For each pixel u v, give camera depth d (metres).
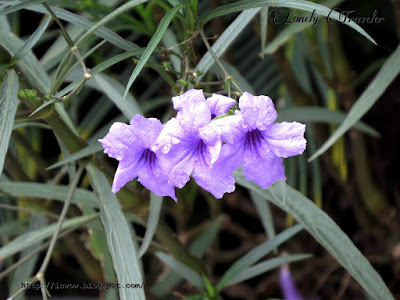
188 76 0.36
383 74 0.37
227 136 0.29
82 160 0.40
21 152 0.60
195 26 0.36
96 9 0.47
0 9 0.33
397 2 0.47
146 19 0.47
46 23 0.35
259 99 0.29
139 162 0.31
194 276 0.45
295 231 0.43
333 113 0.53
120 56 0.33
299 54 0.58
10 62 0.35
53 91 0.35
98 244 0.51
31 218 0.51
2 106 0.33
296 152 0.29
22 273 0.48
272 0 0.32
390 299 0.35
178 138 0.29
